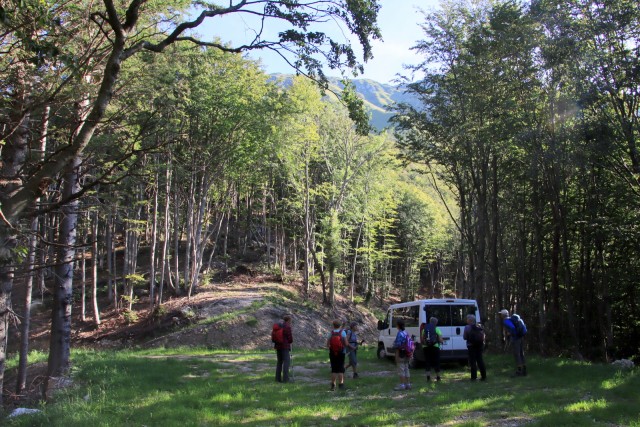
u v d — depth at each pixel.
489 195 24.67
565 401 9.23
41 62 6.43
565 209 19.80
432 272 67.88
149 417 8.27
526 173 19.34
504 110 18.75
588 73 16.39
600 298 20.67
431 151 21.89
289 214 42.72
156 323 30.42
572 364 13.95
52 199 9.22
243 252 50.38
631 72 15.62
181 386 11.75
